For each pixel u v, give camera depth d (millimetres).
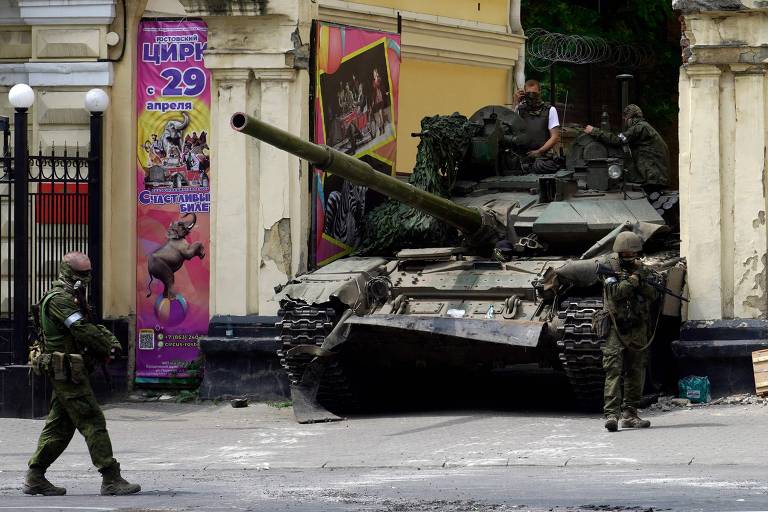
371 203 41469
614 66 57938
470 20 50094
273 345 37906
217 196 38906
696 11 34969
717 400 34094
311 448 28891
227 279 38750
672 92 61344
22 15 39812
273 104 38562
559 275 31891
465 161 38719
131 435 31922
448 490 21828
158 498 21422
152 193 39656
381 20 46000
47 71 39812
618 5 60094
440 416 33281
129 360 39625
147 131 39688
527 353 32781
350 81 40281
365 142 40938
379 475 24703
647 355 30688
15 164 35344
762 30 34688
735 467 24094
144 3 39625
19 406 35344
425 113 48094
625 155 37219
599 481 22594
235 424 33750
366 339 33531
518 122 40375
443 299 33656
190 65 39406
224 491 22344
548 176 36844
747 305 34906
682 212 35625
